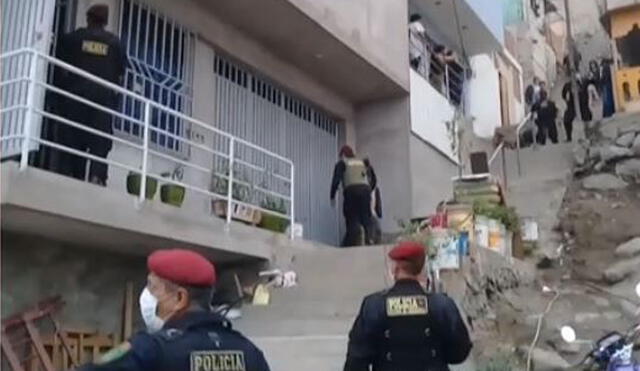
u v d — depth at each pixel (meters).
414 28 13.39
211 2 9.02
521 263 9.39
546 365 7.26
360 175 9.71
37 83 5.30
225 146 9.27
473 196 9.95
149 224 6.09
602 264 10.33
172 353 2.17
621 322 8.12
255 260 7.67
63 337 5.95
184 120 7.85
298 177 10.91
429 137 12.91
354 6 10.76
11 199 4.92
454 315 3.59
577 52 19.25
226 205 7.89
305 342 6.20
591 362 6.62
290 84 10.77
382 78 11.56
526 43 21.41
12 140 5.51
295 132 11.04
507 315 7.95
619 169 12.94
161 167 8.09
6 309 5.65
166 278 2.31
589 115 15.27
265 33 9.90
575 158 13.91
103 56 6.37
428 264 7.09
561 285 9.80
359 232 9.59
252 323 6.99
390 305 3.57
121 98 7.63
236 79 9.81
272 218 8.54
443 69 14.59
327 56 10.67
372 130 12.35
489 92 17.16
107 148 6.44
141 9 8.12
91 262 6.46
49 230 5.74
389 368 3.53
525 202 13.29
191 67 8.82
